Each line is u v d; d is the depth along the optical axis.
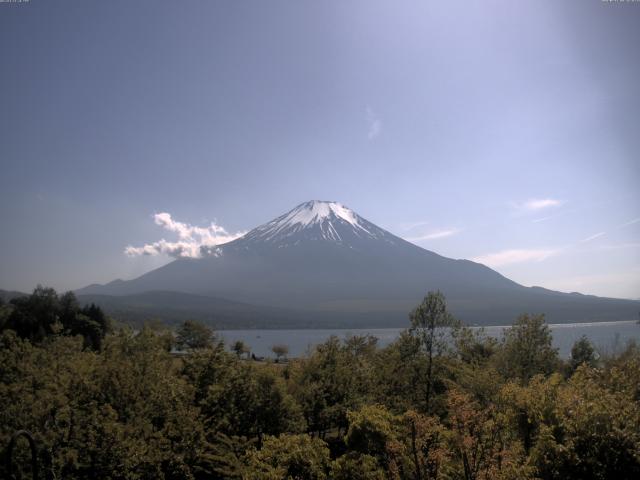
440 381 25.38
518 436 14.77
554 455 12.10
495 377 22.38
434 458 12.12
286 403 23.59
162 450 17.88
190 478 17.78
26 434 8.08
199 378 25.67
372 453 15.58
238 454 19.66
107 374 19.72
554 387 15.57
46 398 16.78
